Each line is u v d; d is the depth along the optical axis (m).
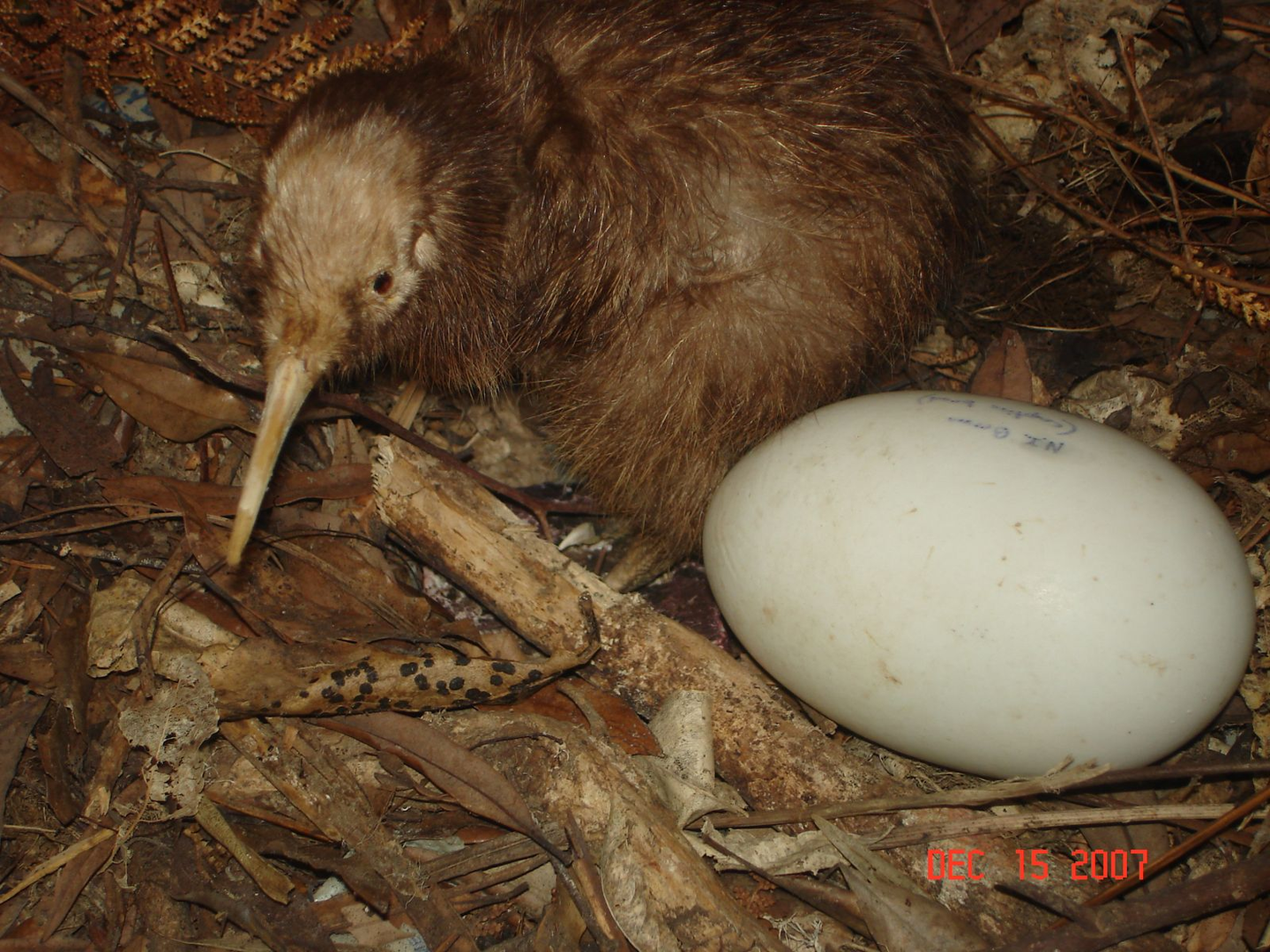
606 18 0.34
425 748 0.31
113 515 0.34
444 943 0.29
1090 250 0.39
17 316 0.35
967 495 0.28
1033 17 0.40
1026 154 0.40
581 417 0.36
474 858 0.30
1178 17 0.40
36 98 0.37
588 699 0.32
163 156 0.38
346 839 0.30
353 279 0.31
